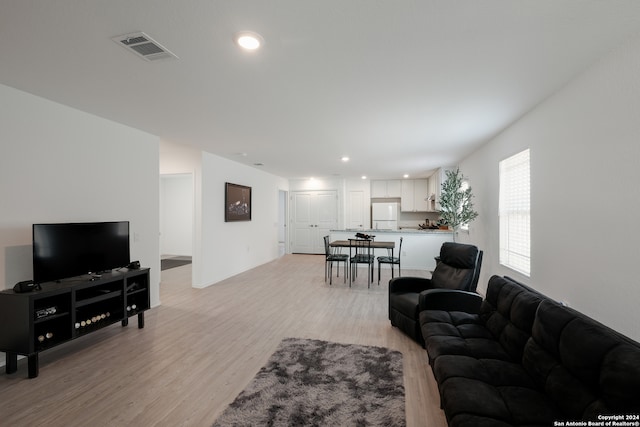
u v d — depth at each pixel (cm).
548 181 266
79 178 306
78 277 293
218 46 185
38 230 252
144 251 385
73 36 174
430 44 183
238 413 189
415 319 289
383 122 338
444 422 181
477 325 239
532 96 263
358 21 160
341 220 913
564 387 135
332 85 241
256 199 702
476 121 334
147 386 220
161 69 215
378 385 220
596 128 203
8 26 163
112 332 319
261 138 411
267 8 149
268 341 297
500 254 389
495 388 154
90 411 192
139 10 150
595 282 206
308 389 214
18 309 229
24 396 207
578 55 196
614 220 188
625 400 106
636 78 171
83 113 309
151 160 393
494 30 168
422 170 723
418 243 670
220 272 557
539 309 173
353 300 436
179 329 328
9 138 251
